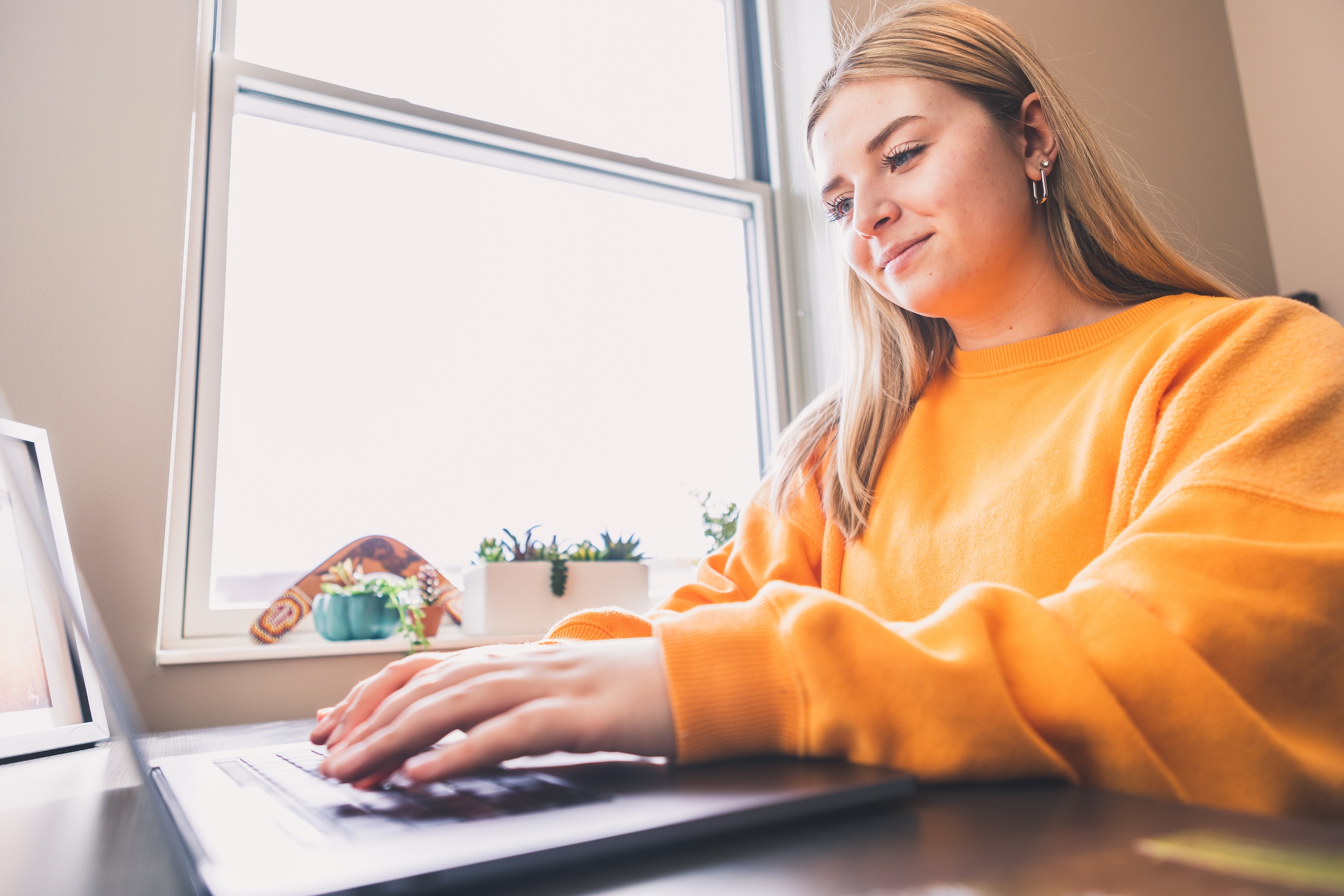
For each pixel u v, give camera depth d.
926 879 0.23
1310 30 2.27
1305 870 0.23
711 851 0.27
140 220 1.11
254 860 0.24
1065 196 0.80
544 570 1.32
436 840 0.26
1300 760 0.37
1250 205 2.30
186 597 1.15
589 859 0.25
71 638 0.67
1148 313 0.75
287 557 1.25
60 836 0.30
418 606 1.24
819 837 0.28
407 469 1.37
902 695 0.36
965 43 0.77
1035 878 0.23
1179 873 0.23
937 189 0.75
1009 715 0.36
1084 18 2.08
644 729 0.37
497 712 0.37
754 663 0.39
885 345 0.91
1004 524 0.72
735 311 1.83
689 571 1.63
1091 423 0.70
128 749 0.51
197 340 1.21
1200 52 2.32
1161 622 0.40
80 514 1.01
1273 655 0.39
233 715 1.05
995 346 0.83
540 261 1.59
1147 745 0.35
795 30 1.88
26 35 1.09
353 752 0.36
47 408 1.01
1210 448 0.54
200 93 1.28
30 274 1.04
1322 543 0.43
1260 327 0.57
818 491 0.93
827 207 0.84
